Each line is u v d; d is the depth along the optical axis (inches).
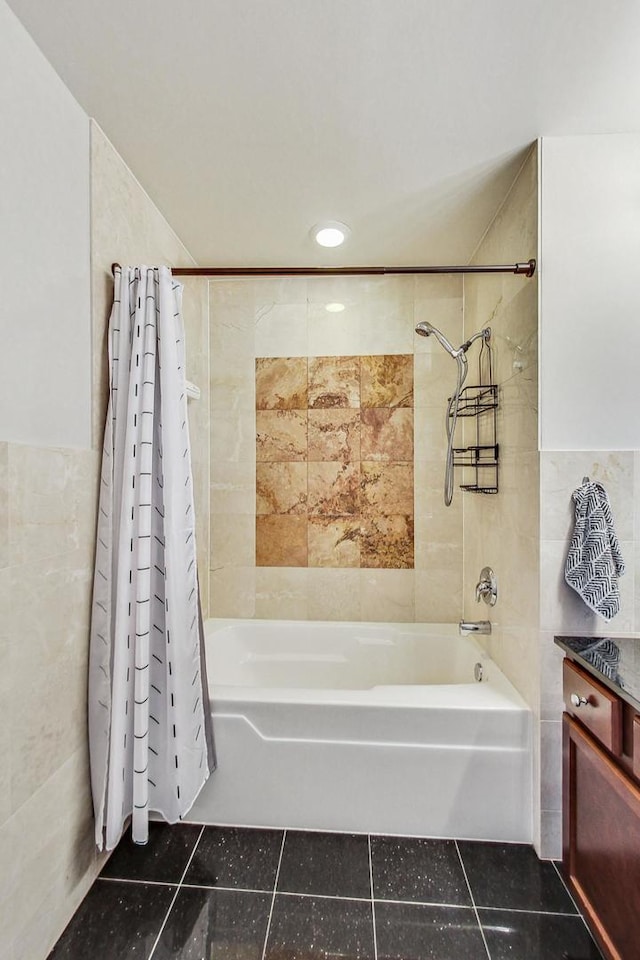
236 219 76.2
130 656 55.9
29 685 44.7
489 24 43.6
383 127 56.2
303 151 60.4
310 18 43.1
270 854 59.5
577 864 52.6
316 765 63.1
